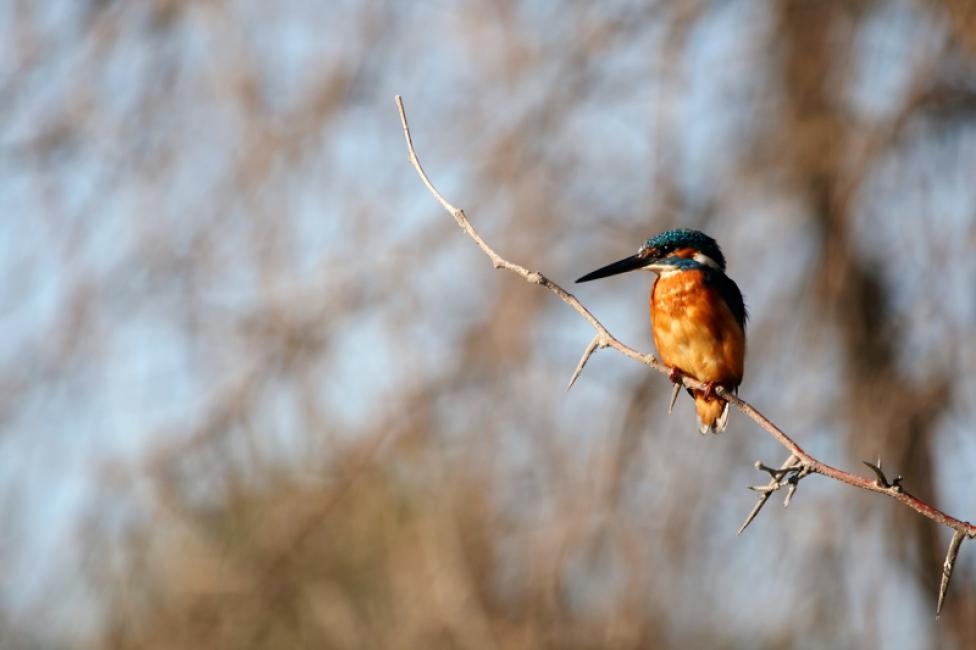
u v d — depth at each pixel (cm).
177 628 1330
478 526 1315
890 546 1334
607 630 1283
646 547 1290
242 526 1348
